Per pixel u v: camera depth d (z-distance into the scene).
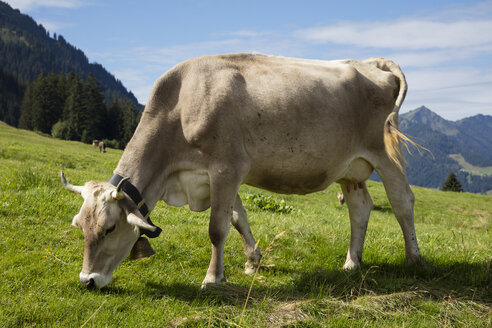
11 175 8.45
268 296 3.95
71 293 3.76
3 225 5.34
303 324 3.38
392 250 6.08
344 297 4.10
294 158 4.57
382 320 3.59
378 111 5.23
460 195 33.84
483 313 3.91
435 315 3.80
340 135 4.80
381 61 5.61
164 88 4.50
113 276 4.33
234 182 4.27
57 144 41.88
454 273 5.02
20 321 3.13
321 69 5.01
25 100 116.50
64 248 4.98
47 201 6.64
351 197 5.41
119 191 3.75
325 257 5.69
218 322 3.30
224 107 4.24
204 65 4.48
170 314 3.45
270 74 4.62
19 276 3.96
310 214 10.87
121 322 3.25
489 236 8.98
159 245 5.41
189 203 4.57
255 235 6.44
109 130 102.62
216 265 4.28
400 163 5.11
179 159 4.43
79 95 93.38
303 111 4.55
